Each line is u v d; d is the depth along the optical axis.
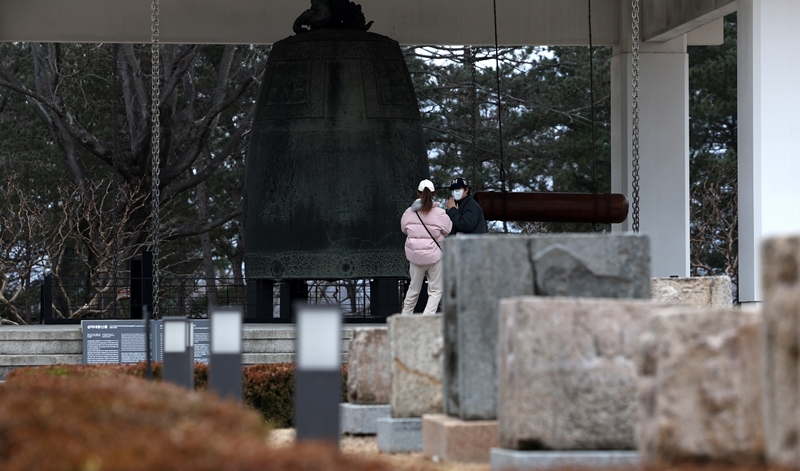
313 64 28.45
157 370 17.33
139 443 7.76
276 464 7.36
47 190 52.97
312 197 28.22
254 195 28.94
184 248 57.94
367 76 28.53
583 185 54.28
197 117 55.44
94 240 47.69
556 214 30.80
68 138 51.38
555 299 10.43
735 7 31.56
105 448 7.73
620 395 10.39
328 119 28.23
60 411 8.84
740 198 26.52
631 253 11.88
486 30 36.03
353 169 28.22
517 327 10.39
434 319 13.57
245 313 31.64
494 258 11.91
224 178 55.75
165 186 53.88
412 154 28.86
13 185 44.91
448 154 55.28
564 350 10.39
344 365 20.00
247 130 52.16
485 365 11.91
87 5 35.22
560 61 56.12
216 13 35.31
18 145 53.44
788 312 7.61
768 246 7.84
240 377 12.57
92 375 16.39
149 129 50.91
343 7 29.28
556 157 54.34
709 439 8.78
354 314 39.19
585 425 10.36
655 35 35.47
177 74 50.28
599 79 53.59
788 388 7.63
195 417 8.90
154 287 26.34
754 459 8.73
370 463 7.91
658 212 36.09
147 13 35.38
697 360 8.86
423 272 26.23
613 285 11.84
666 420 8.87
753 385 8.78
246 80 50.62
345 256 28.30
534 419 10.33
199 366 17.98
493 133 54.44
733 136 56.22
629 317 10.47
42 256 45.94
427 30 35.84
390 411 13.76
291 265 28.50
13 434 8.29
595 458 10.20
